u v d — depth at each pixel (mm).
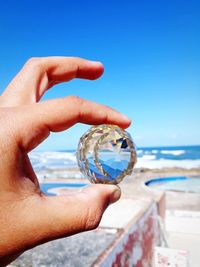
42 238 106
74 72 186
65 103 114
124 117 138
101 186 122
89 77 193
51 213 107
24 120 104
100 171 128
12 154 101
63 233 109
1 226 101
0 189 100
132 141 139
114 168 129
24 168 106
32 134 104
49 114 108
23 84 155
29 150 107
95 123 133
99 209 116
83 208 113
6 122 102
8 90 154
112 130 132
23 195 104
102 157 129
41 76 167
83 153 132
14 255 106
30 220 104
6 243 102
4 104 149
